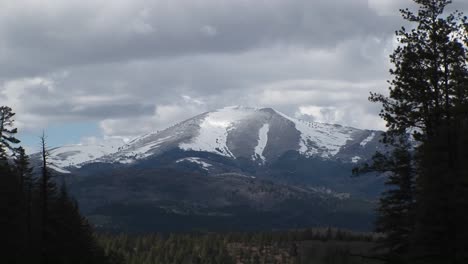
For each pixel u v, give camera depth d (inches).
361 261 3048.7
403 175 2065.7
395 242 2074.3
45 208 3513.8
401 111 1914.4
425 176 1792.6
